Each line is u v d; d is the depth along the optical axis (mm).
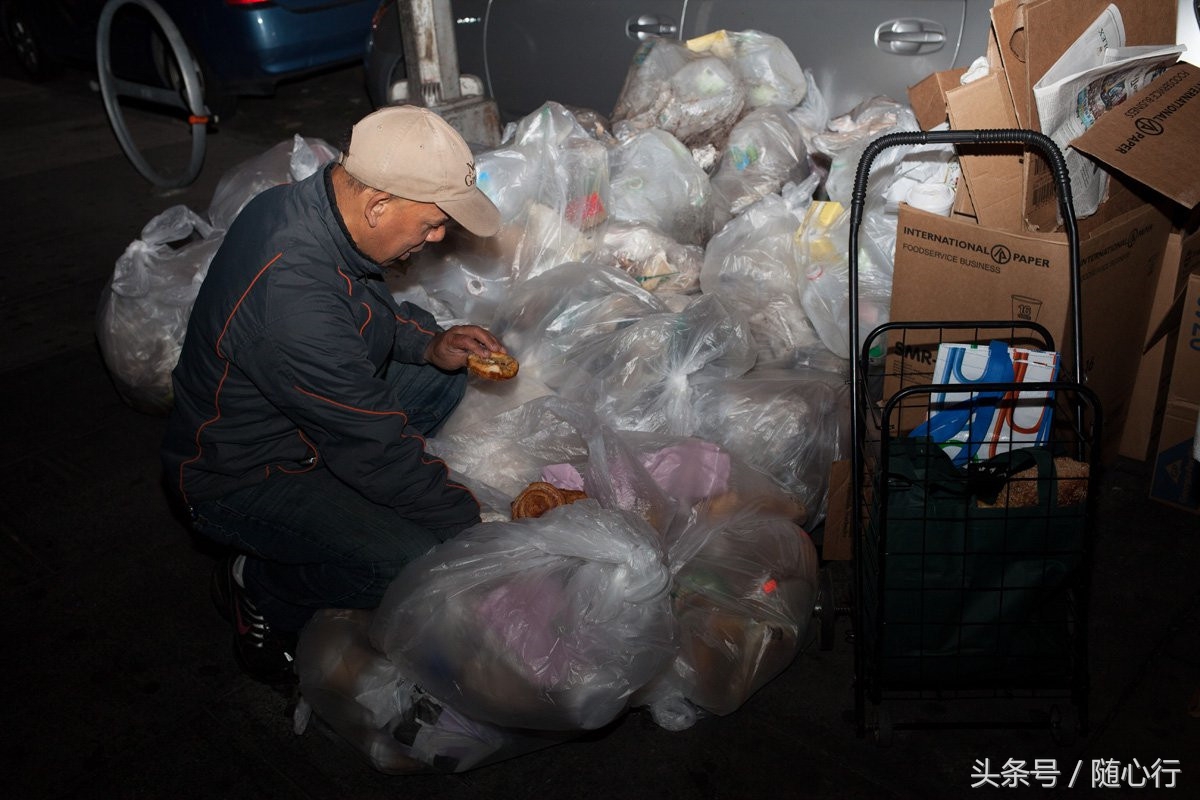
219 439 2146
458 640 2012
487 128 4195
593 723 2059
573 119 3357
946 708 2371
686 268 3266
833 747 2285
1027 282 2424
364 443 2039
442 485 2203
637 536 2051
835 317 2928
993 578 2070
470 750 2182
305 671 2238
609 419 2699
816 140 3516
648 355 2723
